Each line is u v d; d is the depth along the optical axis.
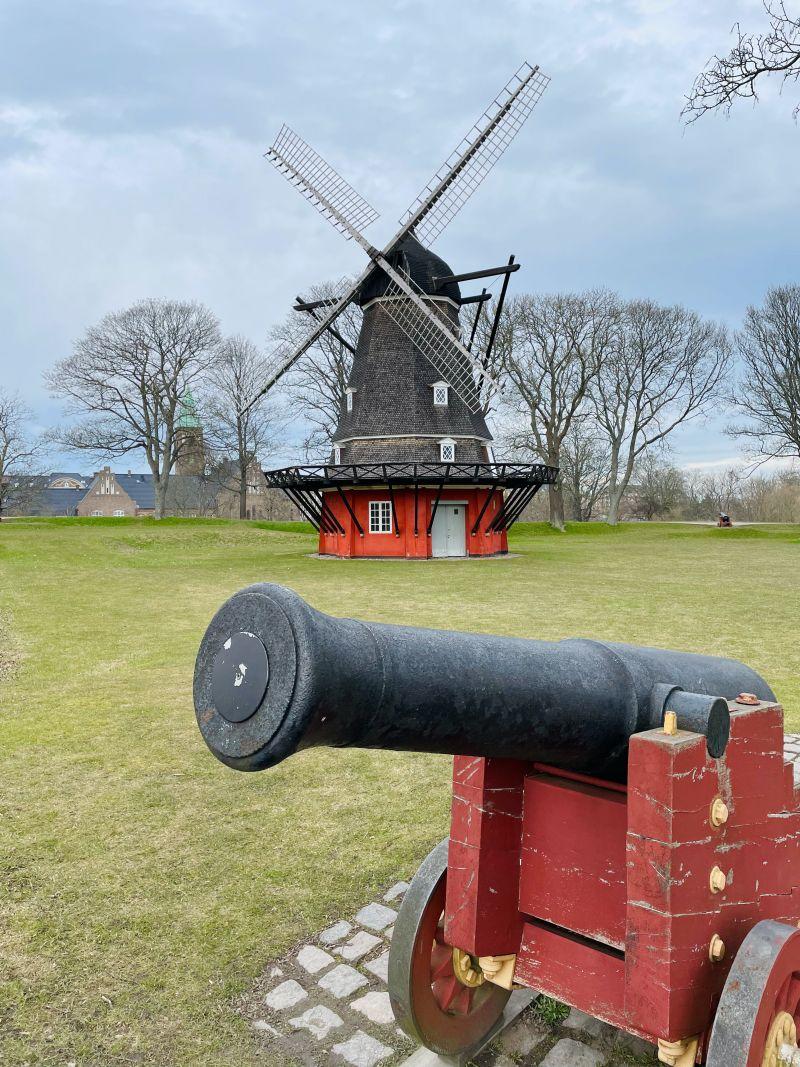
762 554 29.42
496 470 25.61
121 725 7.18
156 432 46.16
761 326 40.41
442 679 2.01
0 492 57.03
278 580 19.70
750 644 10.91
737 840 2.48
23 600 15.97
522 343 43.62
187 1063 2.87
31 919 3.88
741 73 9.84
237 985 3.34
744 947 2.32
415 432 26.16
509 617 13.51
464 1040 2.91
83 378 43.75
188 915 3.92
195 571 22.52
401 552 26.55
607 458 54.75
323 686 1.69
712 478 73.38
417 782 5.89
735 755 2.46
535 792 2.75
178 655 10.27
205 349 45.72
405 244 26.33
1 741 6.72
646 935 2.29
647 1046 2.99
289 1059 2.90
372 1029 3.07
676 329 44.28
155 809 5.32
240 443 50.59
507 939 2.78
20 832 4.93
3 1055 2.89
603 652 2.59
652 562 25.50
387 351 26.88
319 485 25.69
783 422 40.66
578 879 2.65
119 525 41.66
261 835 4.92
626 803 2.54
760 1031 2.19
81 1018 3.12
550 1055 2.95
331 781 5.91
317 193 26.47
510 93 24.28
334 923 3.85
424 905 2.77
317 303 27.67
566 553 30.00
